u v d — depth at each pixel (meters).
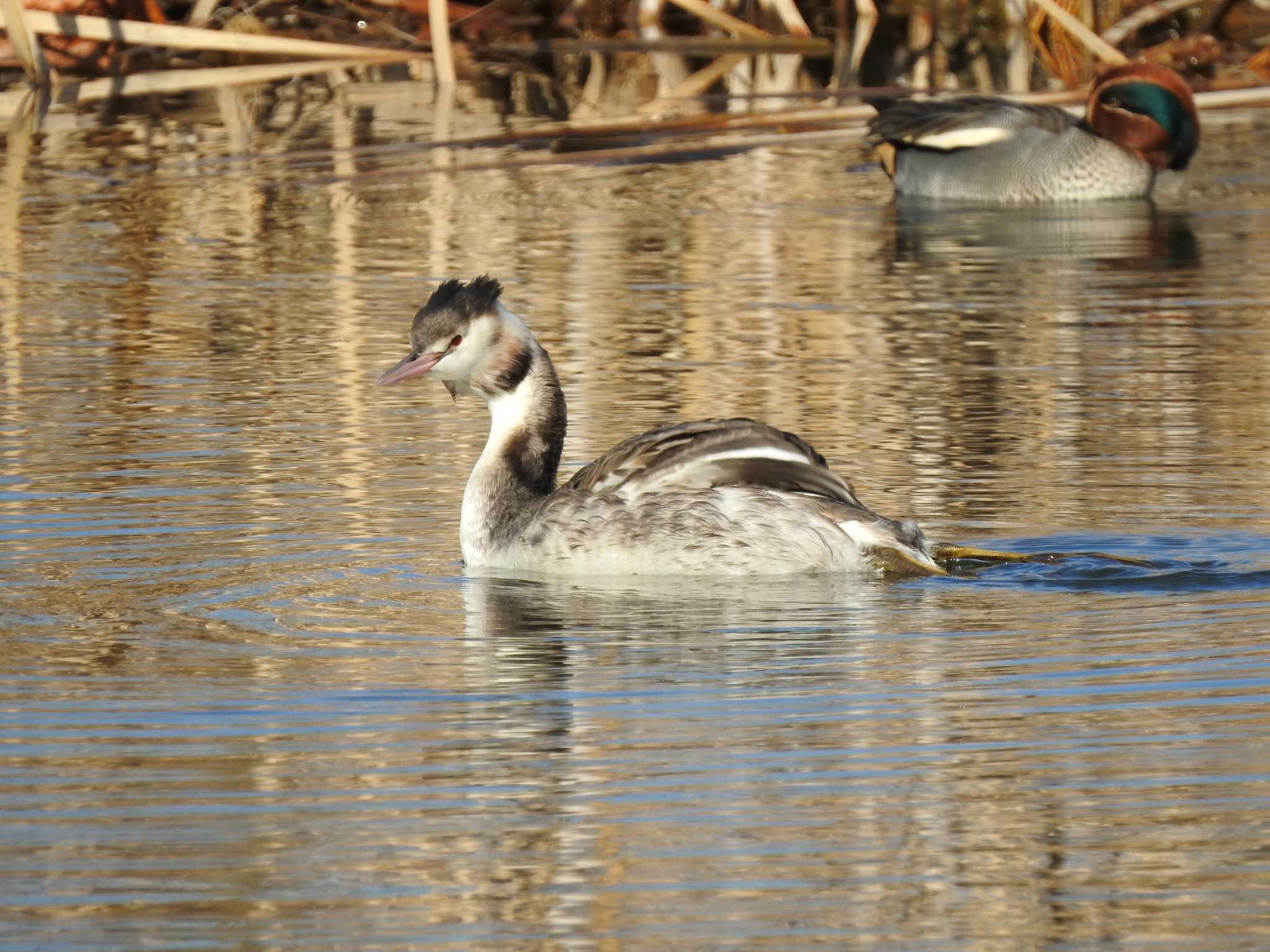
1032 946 7.60
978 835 8.55
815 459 13.02
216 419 16.66
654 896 8.02
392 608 11.97
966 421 16.48
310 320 20.62
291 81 36.09
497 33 38.06
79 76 35.56
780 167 30.75
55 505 14.06
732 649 11.08
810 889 8.05
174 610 11.84
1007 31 37.28
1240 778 9.12
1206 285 22.64
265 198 27.45
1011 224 27.11
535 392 13.54
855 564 12.54
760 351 19.30
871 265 24.05
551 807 8.86
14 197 27.31
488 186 28.50
